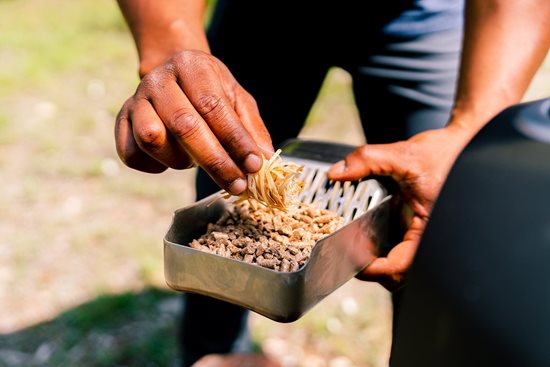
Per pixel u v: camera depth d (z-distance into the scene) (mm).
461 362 631
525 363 581
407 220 1351
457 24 1688
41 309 2453
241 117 1153
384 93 1764
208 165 1035
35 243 2803
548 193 618
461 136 1345
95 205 3105
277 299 967
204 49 1334
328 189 1373
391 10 1662
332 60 1830
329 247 1055
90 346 2305
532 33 1407
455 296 642
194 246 1127
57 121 3943
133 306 2482
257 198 1178
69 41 5336
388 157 1316
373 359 2281
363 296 2588
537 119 693
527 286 595
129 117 1104
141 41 1357
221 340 2018
